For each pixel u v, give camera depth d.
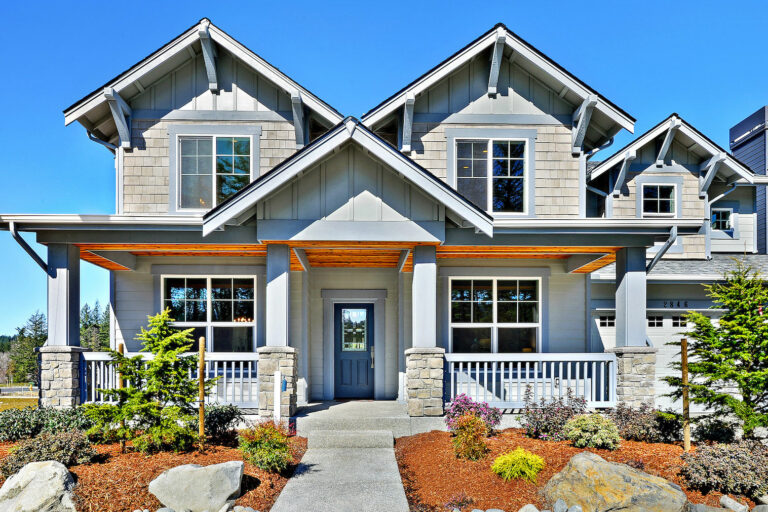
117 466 5.85
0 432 7.04
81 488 5.29
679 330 11.70
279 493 5.90
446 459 6.71
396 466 6.71
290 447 6.94
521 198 10.28
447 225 8.50
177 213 9.95
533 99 10.37
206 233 7.68
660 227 8.55
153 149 10.05
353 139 7.70
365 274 11.18
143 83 9.94
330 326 11.05
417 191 8.15
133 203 9.95
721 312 11.67
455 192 7.80
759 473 5.61
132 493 5.37
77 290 8.59
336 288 11.14
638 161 12.17
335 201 8.09
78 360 8.41
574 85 9.82
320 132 11.23
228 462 5.66
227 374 10.46
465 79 10.30
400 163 7.77
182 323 10.53
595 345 11.38
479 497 5.70
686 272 11.38
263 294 10.60
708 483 5.71
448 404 8.56
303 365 10.25
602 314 11.44
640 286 8.79
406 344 10.59
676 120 11.61
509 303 10.93
